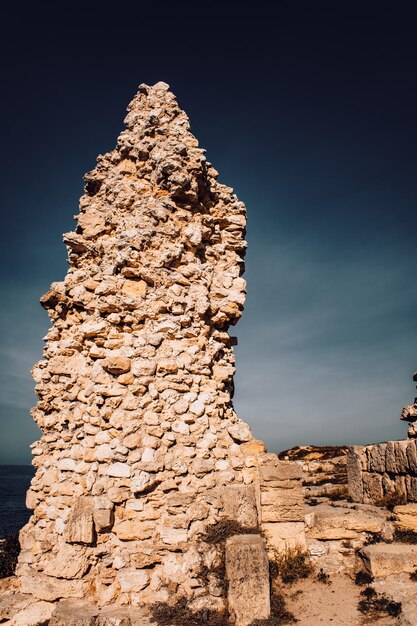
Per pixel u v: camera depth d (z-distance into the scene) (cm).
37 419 911
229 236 1078
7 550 898
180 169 996
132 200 1024
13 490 5281
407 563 748
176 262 953
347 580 760
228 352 995
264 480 801
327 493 1257
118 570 719
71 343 917
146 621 638
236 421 911
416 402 970
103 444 804
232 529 732
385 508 952
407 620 608
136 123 1117
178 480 788
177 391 855
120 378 841
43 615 690
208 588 665
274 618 626
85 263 1022
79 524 727
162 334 887
